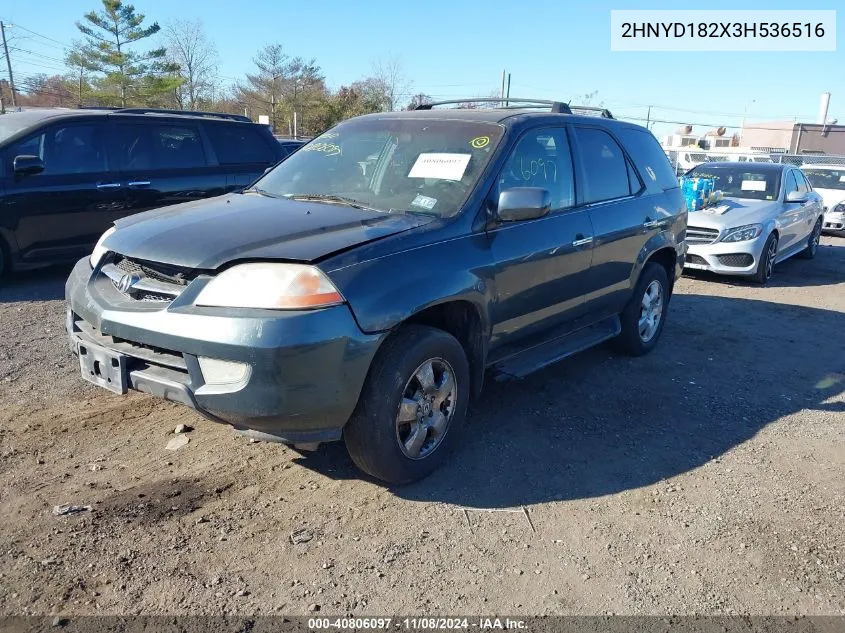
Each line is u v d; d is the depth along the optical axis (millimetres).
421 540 3088
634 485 3697
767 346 6543
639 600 2783
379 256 3217
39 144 7355
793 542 3242
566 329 4824
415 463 3486
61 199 7410
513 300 4031
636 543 3168
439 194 3871
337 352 2965
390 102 44562
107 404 4340
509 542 3115
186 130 8562
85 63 45500
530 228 4148
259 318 2867
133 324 3107
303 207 3777
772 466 4004
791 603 2816
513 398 4828
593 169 4945
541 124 4484
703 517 3418
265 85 48000
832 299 8922
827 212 15852
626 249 5156
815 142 54188
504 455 3947
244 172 9039
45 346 5383
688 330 6984
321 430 3121
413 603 2686
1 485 3340
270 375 2861
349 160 4379
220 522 3143
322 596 2693
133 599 2613
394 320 3152
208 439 3930
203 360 2961
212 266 3020
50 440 3832
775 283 9938
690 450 4160
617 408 4746
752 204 10086
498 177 3979
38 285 7488
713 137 63406
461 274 3545
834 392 5336
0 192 7027
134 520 3111
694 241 9547
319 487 3488
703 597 2824
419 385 3430
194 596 2648
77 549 2881
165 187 8258
